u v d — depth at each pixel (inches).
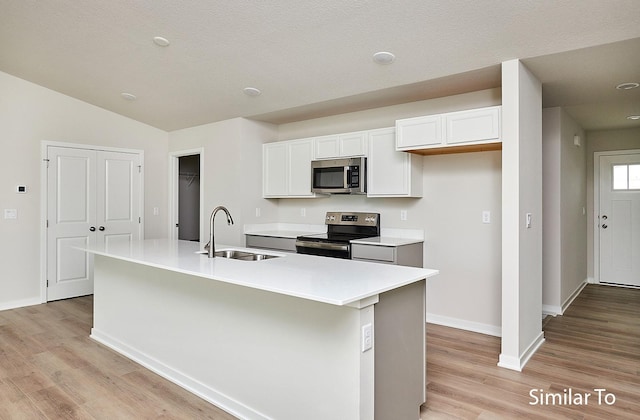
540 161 133.7
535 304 130.1
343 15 108.6
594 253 232.4
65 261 191.9
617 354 125.2
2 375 110.8
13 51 151.2
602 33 97.6
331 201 191.0
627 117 189.8
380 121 171.6
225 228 201.2
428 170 160.1
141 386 105.5
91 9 120.8
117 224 209.2
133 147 216.2
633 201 220.4
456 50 115.1
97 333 139.6
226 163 200.1
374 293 68.7
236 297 91.8
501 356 117.1
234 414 92.1
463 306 152.0
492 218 145.3
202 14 116.3
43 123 184.2
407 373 84.2
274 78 150.5
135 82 169.8
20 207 178.5
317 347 76.3
